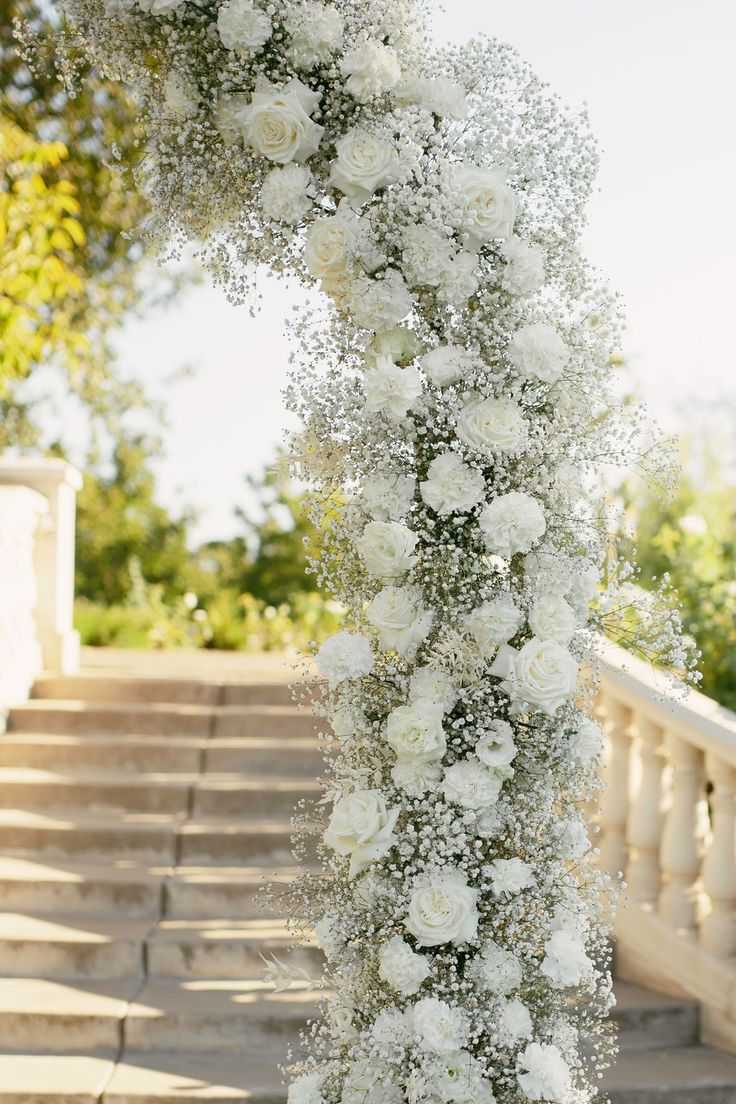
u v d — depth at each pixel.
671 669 2.48
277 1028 3.93
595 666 2.50
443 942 2.33
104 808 5.41
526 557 2.37
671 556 6.47
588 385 2.39
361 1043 2.42
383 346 2.36
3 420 13.78
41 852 5.10
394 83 2.34
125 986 4.22
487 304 2.37
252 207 2.49
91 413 14.10
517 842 2.38
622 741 4.56
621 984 4.32
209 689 6.31
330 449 2.42
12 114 9.30
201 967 4.32
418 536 2.34
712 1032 3.95
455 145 2.42
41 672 6.51
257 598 17.25
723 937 3.97
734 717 4.00
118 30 2.45
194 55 2.42
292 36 2.33
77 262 10.71
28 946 4.32
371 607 2.35
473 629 2.30
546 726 2.40
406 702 2.43
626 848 4.55
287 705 6.26
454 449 2.38
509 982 2.33
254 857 5.04
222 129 2.42
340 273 2.35
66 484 6.66
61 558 6.67
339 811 2.35
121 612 10.70
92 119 9.55
